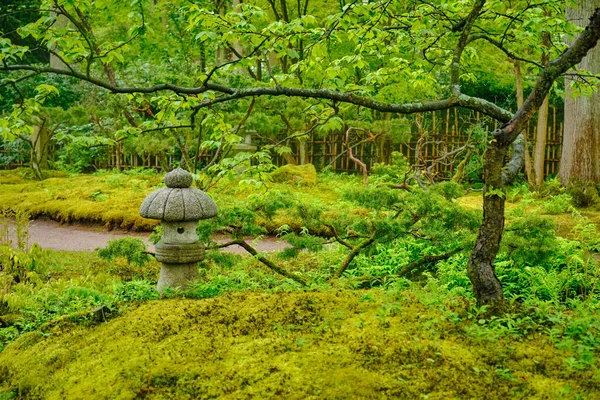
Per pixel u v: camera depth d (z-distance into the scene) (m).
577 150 13.42
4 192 14.59
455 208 5.79
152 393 3.03
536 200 12.65
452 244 6.62
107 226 11.21
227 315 3.97
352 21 4.39
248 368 3.16
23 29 4.07
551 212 11.43
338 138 18.31
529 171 14.84
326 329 3.61
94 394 3.10
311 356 3.24
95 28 14.97
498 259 6.45
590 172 13.29
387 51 5.98
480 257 3.86
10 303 5.66
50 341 3.96
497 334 3.35
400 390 2.85
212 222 5.76
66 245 9.80
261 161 6.11
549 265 6.27
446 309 3.90
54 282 6.58
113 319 4.18
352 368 3.07
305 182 14.23
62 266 7.87
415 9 5.32
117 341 3.74
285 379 3.00
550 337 3.40
